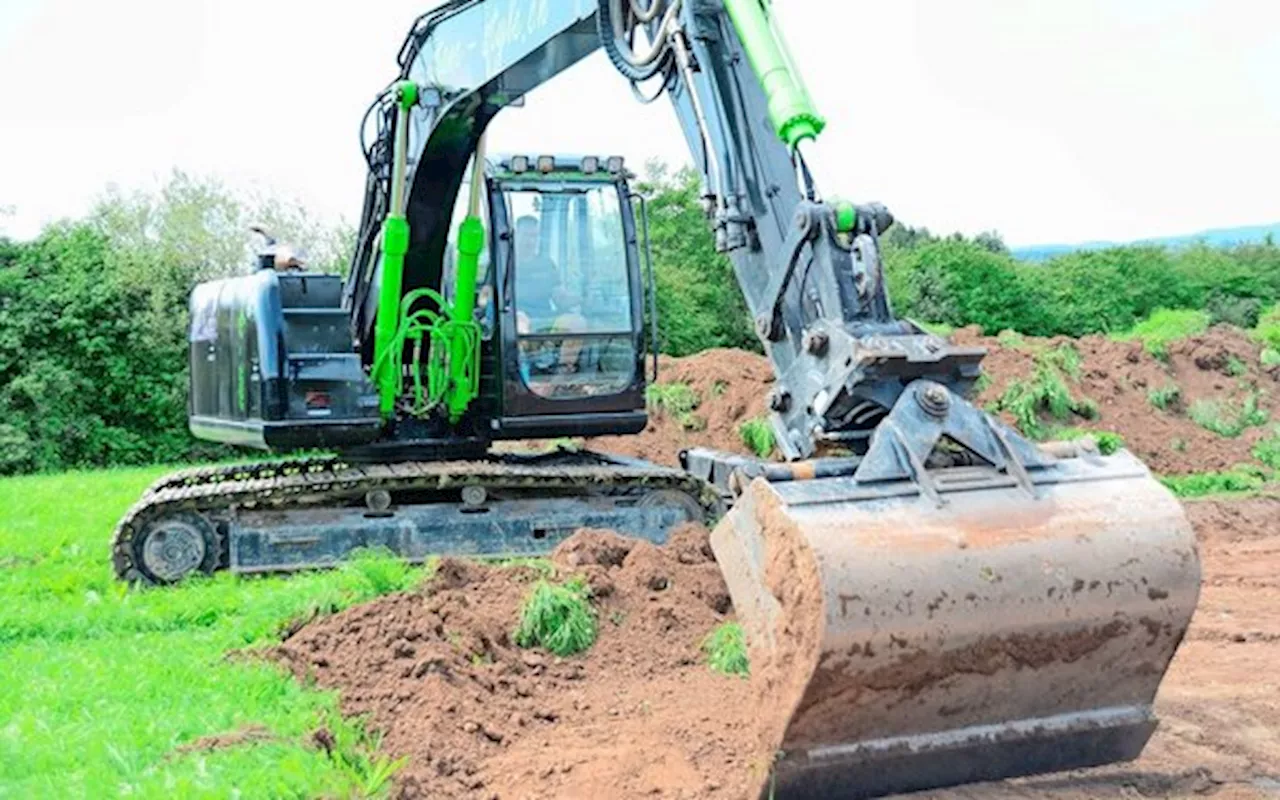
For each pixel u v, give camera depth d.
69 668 6.60
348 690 6.09
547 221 10.25
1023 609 4.58
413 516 9.91
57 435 25.67
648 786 5.13
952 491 4.74
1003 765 4.88
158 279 27.59
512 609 7.11
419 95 9.34
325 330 9.48
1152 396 19.61
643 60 6.61
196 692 5.99
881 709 4.60
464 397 10.20
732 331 34.81
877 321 5.21
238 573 9.54
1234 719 6.15
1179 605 4.74
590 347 10.29
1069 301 43.56
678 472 10.28
